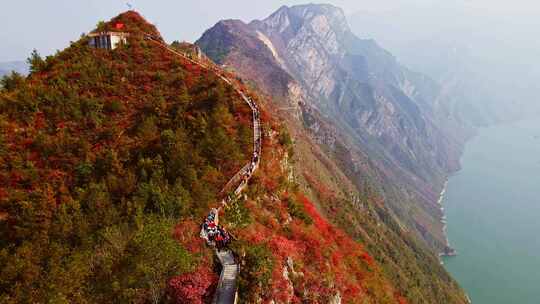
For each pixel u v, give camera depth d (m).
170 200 34.75
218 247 30.52
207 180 41.12
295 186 59.44
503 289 178.62
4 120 50.31
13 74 61.25
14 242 34.41
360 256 58.53
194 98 61.47
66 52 71.06
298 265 34.16
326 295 33.47
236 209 36.56
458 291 157.00
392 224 194.62
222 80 68.94
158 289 24.03
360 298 40.19
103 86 61.88
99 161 44.84
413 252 168.00
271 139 57.06
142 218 32.81
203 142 46.66
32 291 21.22
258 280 26.75
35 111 53.38
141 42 77.94
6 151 45.28
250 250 28.56
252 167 46.59
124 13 90.44
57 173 43.62
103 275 24.38
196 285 24.48
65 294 21.20
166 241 25.06
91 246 29.78
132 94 61.88
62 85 59.62
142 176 41.38
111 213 34.62
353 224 110.50
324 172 154.50
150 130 52.00
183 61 75.31
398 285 95.75
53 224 33.75
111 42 73.69
